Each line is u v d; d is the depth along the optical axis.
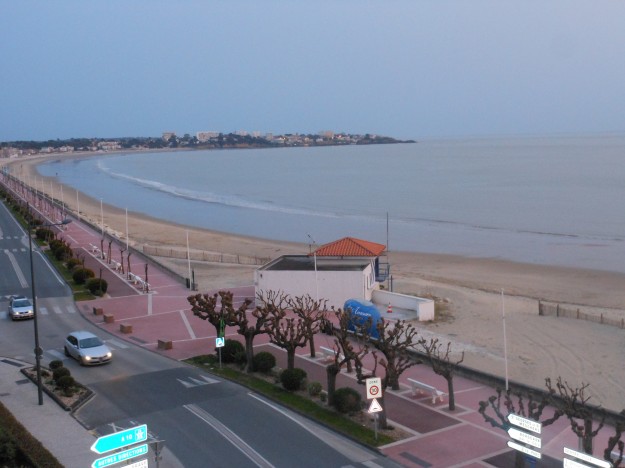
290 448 28.44
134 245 94.44
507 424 26.48
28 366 40.81
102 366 40.66
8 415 30.98
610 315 55.84
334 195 171.62
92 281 60.94
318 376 38.31
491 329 50.47
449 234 106.69
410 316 53.19
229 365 40.22
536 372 41.09
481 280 73.00
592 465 20.73
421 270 79.44
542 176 196.88
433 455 27.52
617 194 146.50
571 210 126.00
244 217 134.38
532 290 67.81
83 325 51.41
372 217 129.25
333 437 29.62
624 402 36.09
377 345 33.81
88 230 107.06
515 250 91.38
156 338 47.22
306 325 38.94
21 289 64.25
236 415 32.19
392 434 29.61
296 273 54.56
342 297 53.91
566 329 50.59
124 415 32.38
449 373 32.62
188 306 56.44
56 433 30.30
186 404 33.72
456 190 170.25
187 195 183.50
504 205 137.38
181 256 85.75
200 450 28.27
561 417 31.48
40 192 180.88
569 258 84.56
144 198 177.12
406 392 35.16
